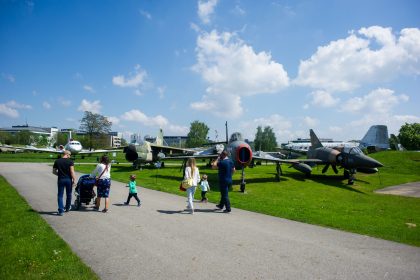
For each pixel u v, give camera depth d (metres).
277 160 20.09
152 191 14.28
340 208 11.42
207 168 31.62
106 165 9.30
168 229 7.29
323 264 5.12
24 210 9.15
